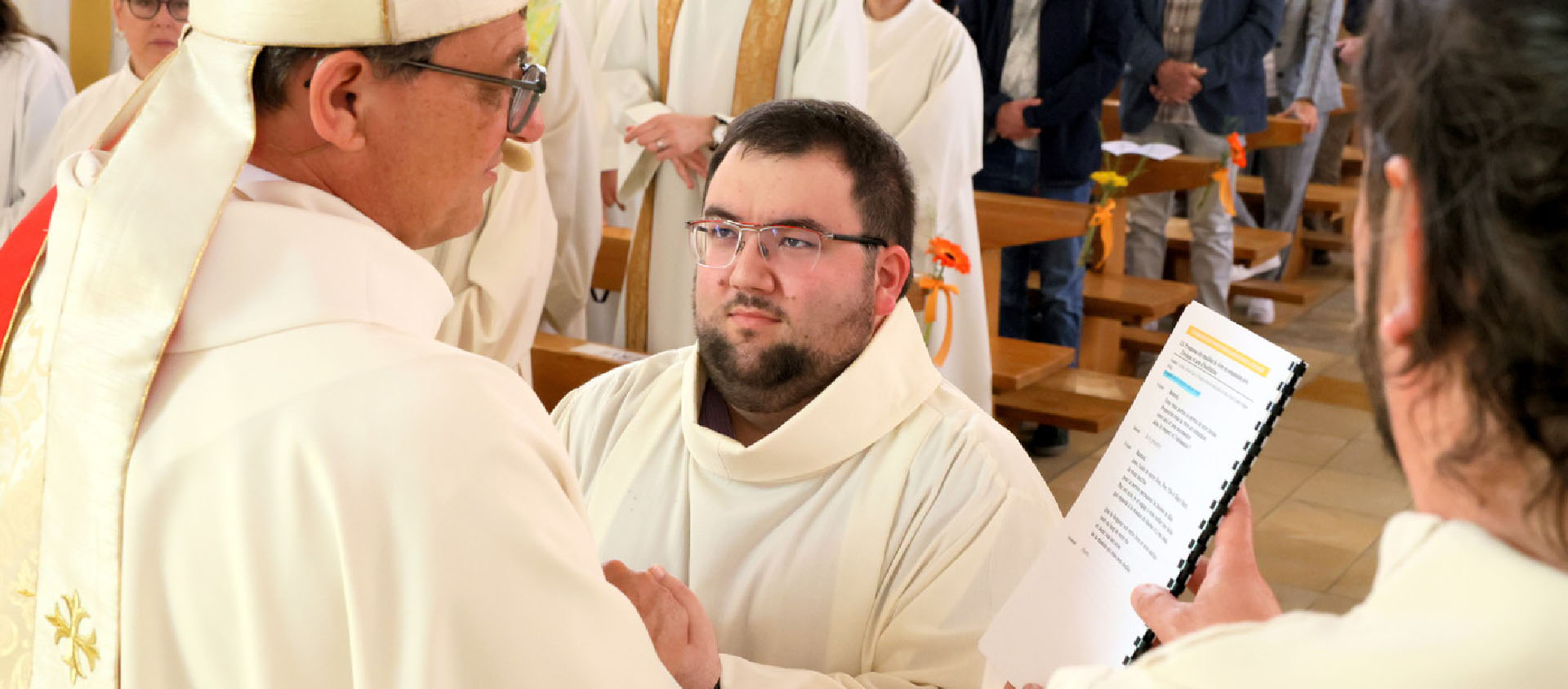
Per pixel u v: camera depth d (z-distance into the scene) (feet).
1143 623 3.78
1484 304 2.05
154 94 3.81
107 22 18.62
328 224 3.76
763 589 5.90
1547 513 2.14
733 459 5.96
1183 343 3.91
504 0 3.95
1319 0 25.03
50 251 3.84
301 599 3.48
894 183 5.99
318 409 3.51
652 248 14.79
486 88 3.98
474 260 12.11
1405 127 2.15
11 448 3.89
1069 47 18.21
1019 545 5.65
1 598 3.87
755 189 5.82
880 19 15.51
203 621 3.57
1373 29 2.27
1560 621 2.05
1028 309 20.86
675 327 14.84
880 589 5.82
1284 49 25.18
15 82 14.96
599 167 15.62
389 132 3.90
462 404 3.59
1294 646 2.26
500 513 3.53
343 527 3.45
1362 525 15.75
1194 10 21.38
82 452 3.67
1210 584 3.44
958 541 5.68
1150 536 3.80
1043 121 18.21
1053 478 17.10
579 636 3.63
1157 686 2.35
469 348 12.07
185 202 3.63
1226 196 21.45
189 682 3.62
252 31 3.72
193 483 3.56
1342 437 18.85
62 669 3.77
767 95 14.17
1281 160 26.76
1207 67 21.27
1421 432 2.27
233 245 3.68
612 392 6.70
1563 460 2.06
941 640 5.60
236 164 3.63
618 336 15.52
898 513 5.84
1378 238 2.27
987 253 17.43
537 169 12.53
